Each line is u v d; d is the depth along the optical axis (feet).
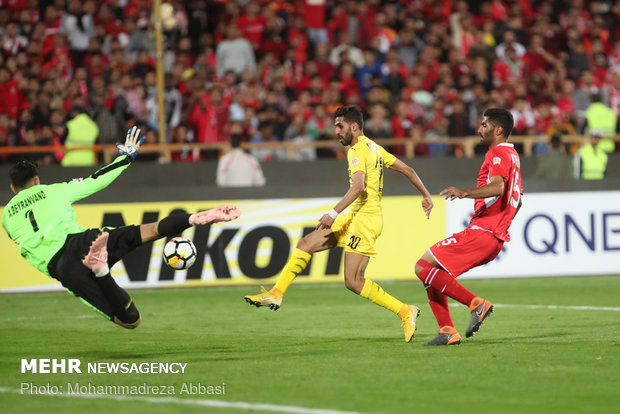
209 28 179.32
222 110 152.35
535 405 47.11
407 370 57.31
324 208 119.65
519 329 77.46
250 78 162.50
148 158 145.79
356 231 67.82
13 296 112.57
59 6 172.65
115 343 72.23
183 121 154.81
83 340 74.33
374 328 80.18
